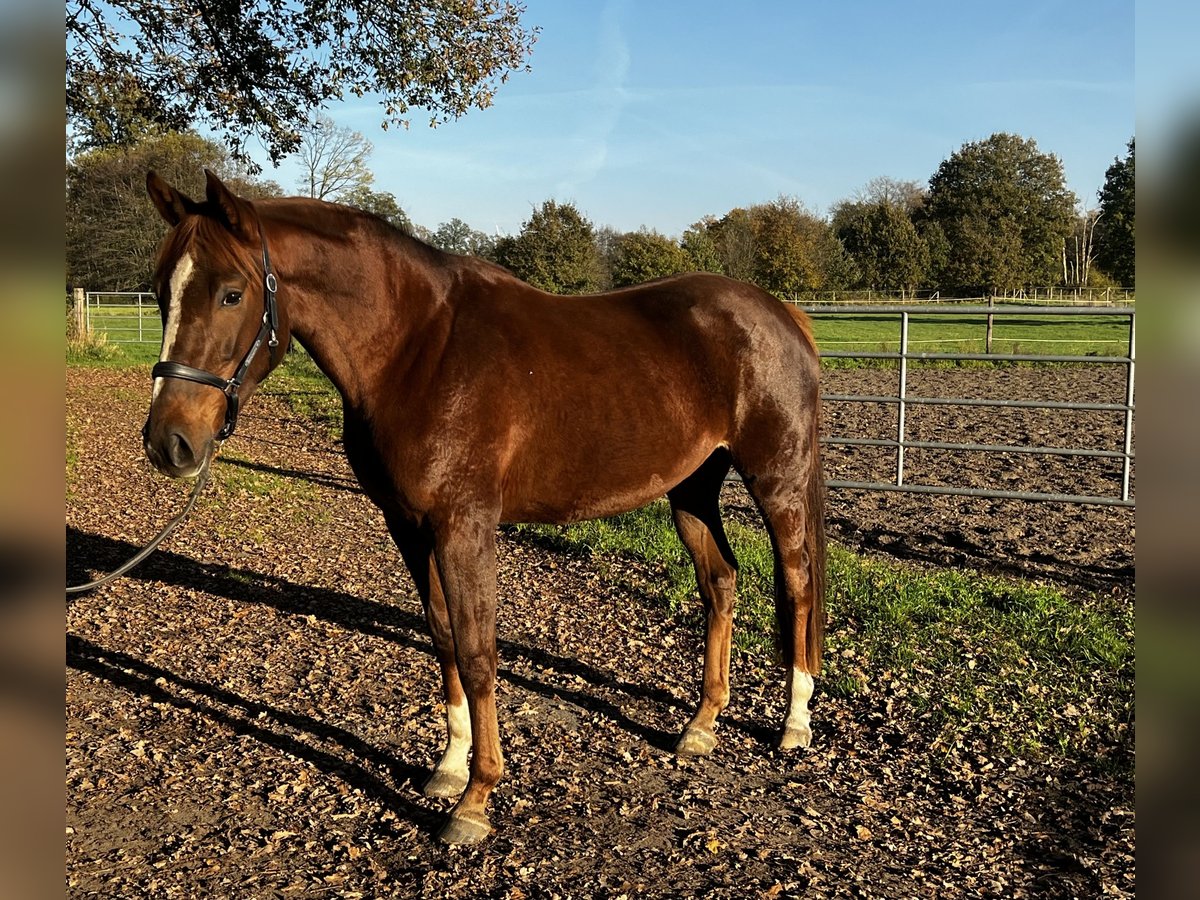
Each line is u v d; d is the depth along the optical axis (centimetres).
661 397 331
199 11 812
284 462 1012
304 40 876
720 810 319
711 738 366
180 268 257
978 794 325
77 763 346
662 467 337
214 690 421
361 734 378
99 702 404
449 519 292
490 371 296
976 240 5044
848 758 359
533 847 293
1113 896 262
